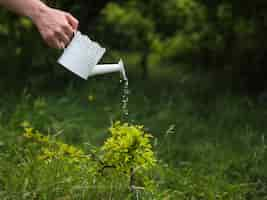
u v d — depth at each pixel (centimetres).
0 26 1020
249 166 610
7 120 711
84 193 439
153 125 755
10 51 1012
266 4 1059
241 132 751
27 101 771
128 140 421
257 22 1116
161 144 618
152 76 1277
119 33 1184
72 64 363
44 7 345
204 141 708
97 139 688
